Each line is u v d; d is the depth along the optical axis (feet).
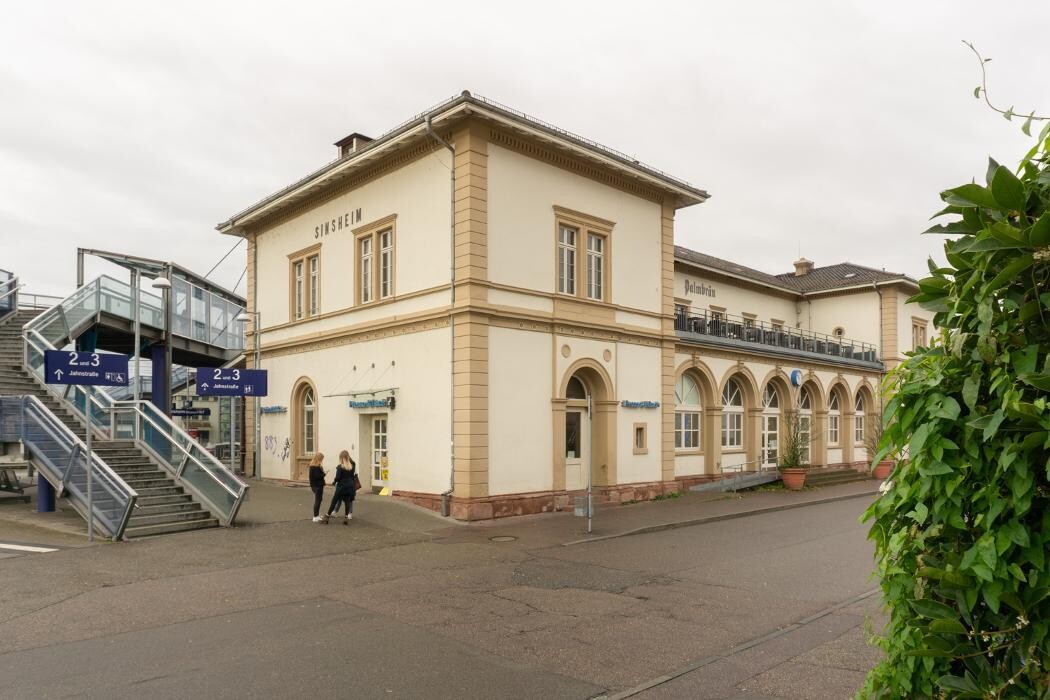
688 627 27.84
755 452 88.69
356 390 68.18
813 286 127.34
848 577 36.86
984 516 8.28
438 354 58.59
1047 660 7.80
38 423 51.11
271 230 83.15
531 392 59.47
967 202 8.47
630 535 50.11
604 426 65.98
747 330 94.43
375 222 66.59
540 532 50.16
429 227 60.39
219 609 29.84
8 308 79.56
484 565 39.32
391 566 38.81
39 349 62.75
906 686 8.93
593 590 33.83
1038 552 7.86
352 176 69.41
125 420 59.16
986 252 8.41
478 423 55.16
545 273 61.52
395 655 24.11
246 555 41.09
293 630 26.91
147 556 40.22
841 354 113.19
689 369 80.18
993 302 8.36
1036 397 8.00
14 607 29.68
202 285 98.48
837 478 95.81
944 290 9.43
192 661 23.39
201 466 51.62
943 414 8.46
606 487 65.26
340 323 71.15
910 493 9.00
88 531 44.47
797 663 23.73
